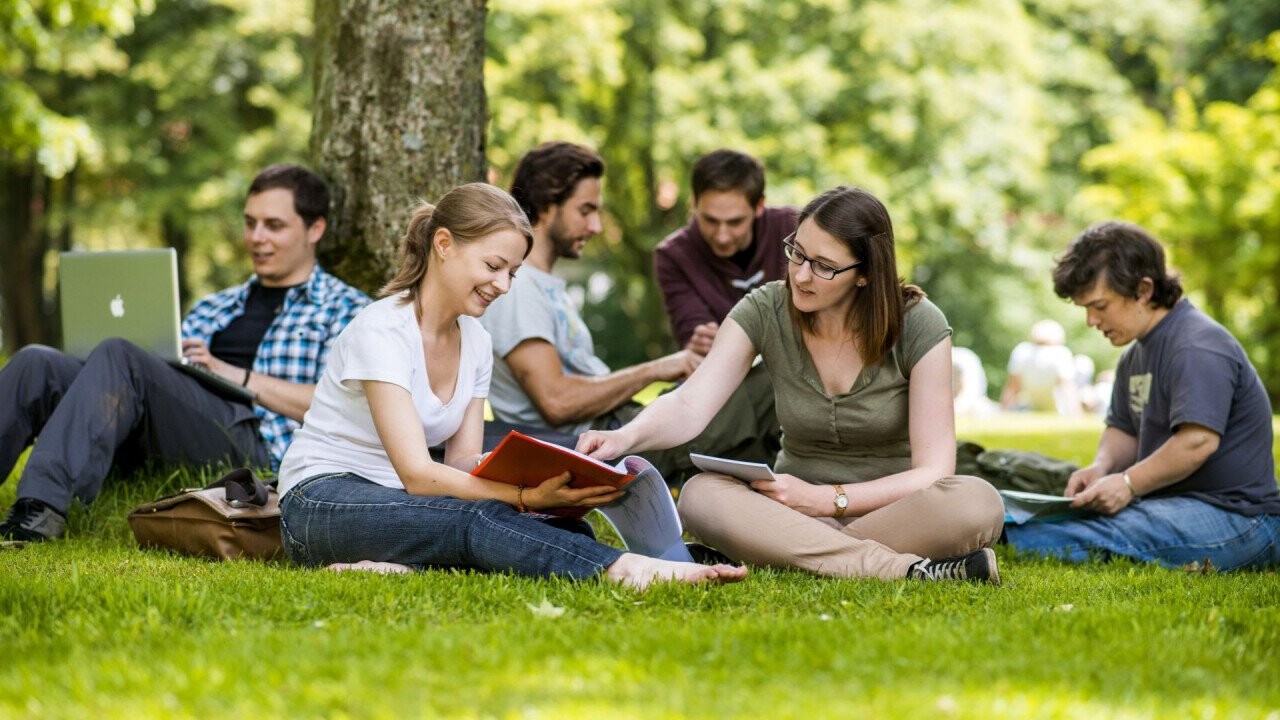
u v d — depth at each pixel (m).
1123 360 7.04
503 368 7.21
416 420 5.06
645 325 31.81
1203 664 3.58
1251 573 6.14
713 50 29.28
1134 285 6.64
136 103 26.09
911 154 28.44
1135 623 4.02
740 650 3.56
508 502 4.96
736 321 5.72
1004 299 33.81
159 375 6.54
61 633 3.74
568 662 3.37
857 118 28.42
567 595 4.36
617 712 2.93
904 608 4.38
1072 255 6.85
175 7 26.20
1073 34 33.59
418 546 4.91
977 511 5.21
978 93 28.25
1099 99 32.19
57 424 6.04
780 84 27.42
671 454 7.16
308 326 7.38
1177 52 33.84
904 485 5.34
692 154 27.08
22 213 27.20
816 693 3.13
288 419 7.31
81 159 25.83
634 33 27.81
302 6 25.86
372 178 8.13
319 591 4.40
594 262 37.09
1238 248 25.64
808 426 5.66
